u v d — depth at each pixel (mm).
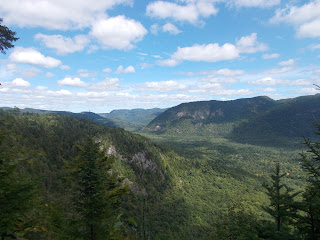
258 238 10992
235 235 16734
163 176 133250
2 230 5926
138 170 120188
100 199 14016
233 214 21188
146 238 12008
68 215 14648
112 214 14609
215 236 23609
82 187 14461
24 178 7535
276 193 12594
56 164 78250
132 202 84688
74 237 12984
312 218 10758
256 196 116312
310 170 11180
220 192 124938
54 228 11445
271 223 13133
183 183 137625
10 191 6312
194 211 98938
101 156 18609
